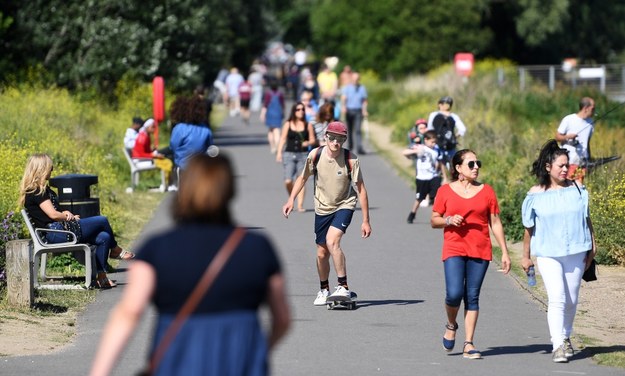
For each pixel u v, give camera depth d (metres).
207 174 11.96
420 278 33.25
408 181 60.66
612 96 129.62
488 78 97.94
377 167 68.31
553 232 23.33
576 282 23.59
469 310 23.53
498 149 59.50
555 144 23.73
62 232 30.58
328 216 28.73
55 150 47.84
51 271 33.28
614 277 34.06
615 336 26.33
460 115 74.19
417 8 140.38
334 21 146.00
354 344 24.77
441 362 23.12
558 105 86.94
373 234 42.19
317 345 24.61
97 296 30.14
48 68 76.31
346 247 39.09
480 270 23.39
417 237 41.50
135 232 41.75
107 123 66.19
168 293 11.54
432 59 140.75
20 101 61.22
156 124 57.75
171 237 11.73
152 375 11.43
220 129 104.25
